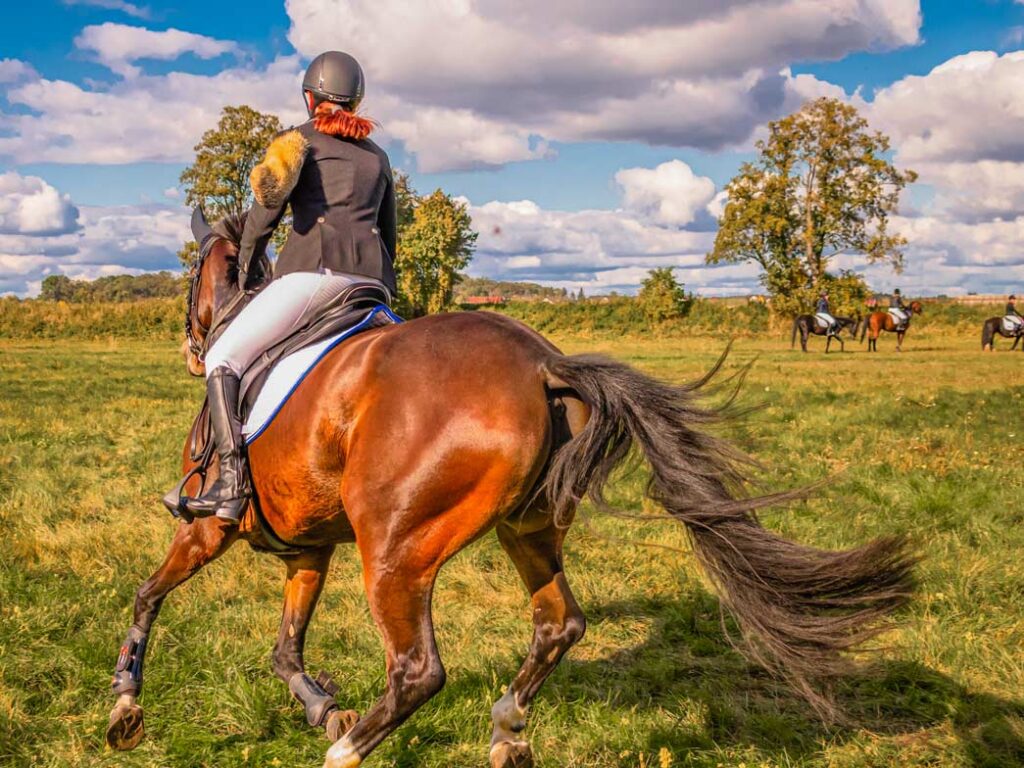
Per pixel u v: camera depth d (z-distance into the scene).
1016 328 32.78
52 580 5.52
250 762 3.56
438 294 49.09
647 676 4.35
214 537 3.49
